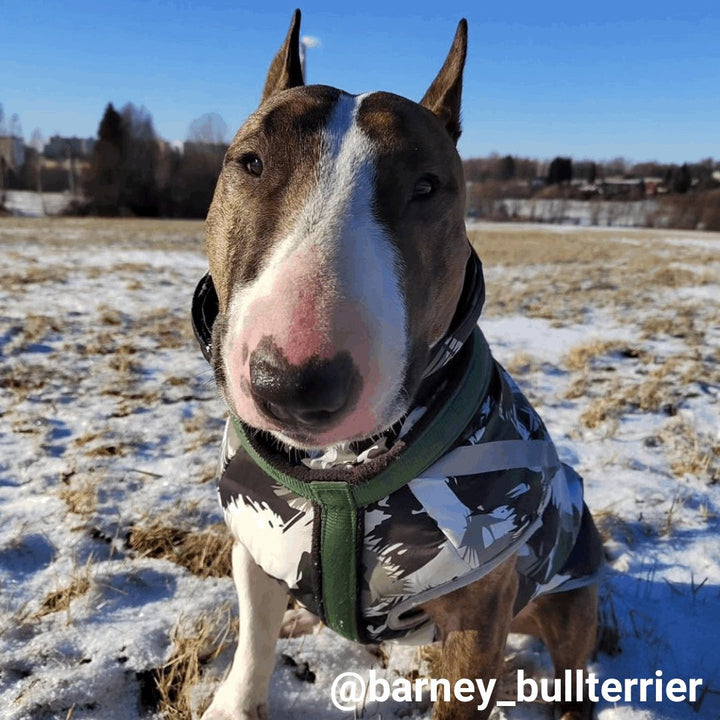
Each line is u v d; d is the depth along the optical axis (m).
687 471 0.94
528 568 0.47
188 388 1.22
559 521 0.50
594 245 5.86
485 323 1.89
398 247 0.35
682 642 0.62
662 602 0.67
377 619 0.46
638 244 6.18
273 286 0.32
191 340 1.57
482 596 0.44
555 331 1.82
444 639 0.47
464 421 0.42
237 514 0.46
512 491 0.43
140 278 2.66
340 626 0.46
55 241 4.54
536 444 0.46
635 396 1.23
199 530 0.75
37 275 2.52
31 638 0.57
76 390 1.19
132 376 1.27
